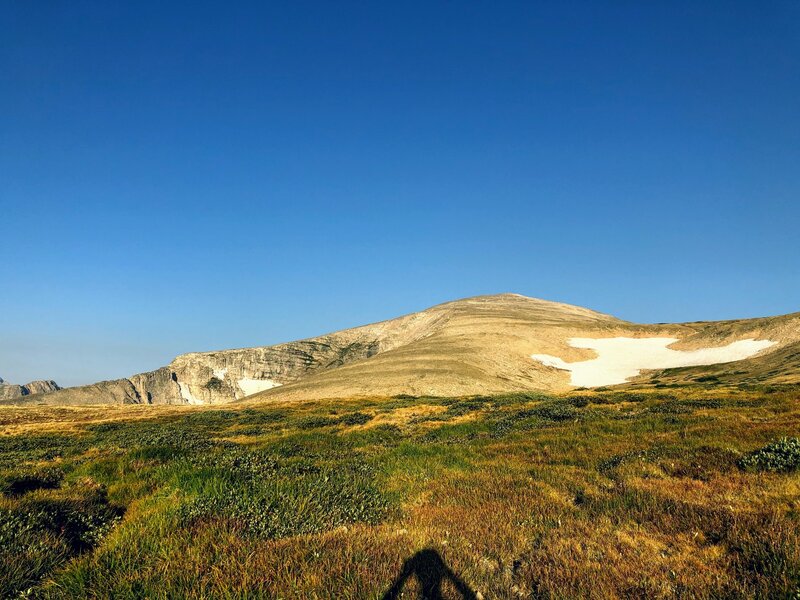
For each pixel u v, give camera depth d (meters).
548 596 5.54
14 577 6.08
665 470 10.57
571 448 14.08
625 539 7.05
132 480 11.83
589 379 118.94
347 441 22.30
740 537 6.68
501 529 7.46
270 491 8.48
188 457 14.24
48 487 11.95
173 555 6.13
